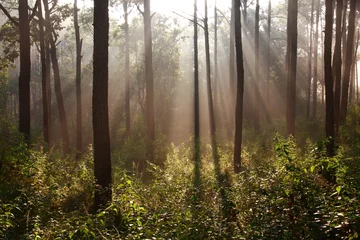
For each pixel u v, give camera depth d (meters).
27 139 14.21
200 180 11.38
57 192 9.15
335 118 18.97
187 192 8.84
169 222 5.87
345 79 21.95
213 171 13.27
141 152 19.05
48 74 28.59
